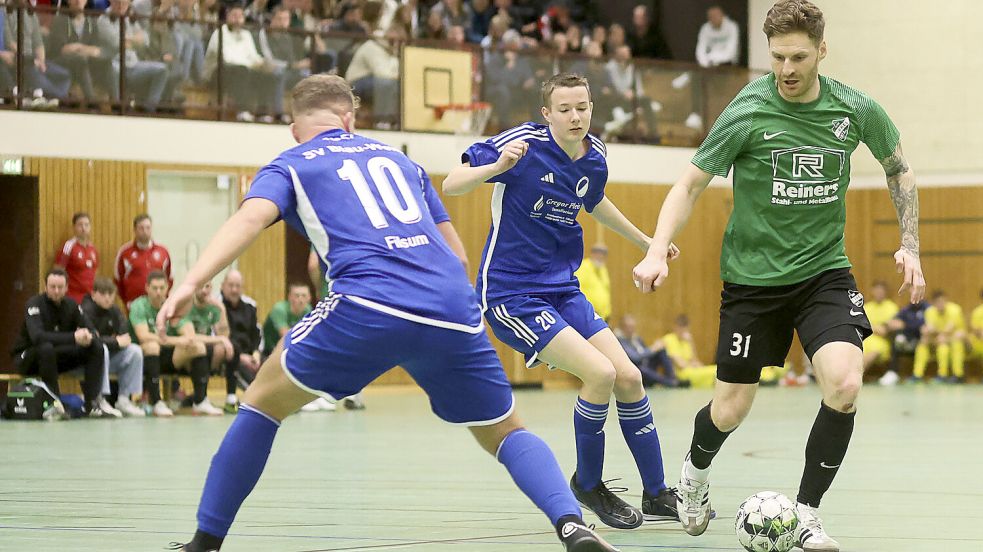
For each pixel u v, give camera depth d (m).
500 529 6.93
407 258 5.32
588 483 7.24
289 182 5.39
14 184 22.06
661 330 29.38
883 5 32.22
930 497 8.39
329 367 5.23
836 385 5.95
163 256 21.17
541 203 7.43
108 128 22.47
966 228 31.23
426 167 25.36
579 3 31.70
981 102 31.30
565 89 7.33
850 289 6.28
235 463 5.33
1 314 22.30
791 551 6.21
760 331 6.40
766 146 6.33
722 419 6.52
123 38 22.56
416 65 25.17
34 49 21.77
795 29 6.16
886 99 32.25
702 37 31.77
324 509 7.85
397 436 14.37
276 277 24.56
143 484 9.35
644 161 28.02
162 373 19.00
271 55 23.91
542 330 7.29
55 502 8.23
